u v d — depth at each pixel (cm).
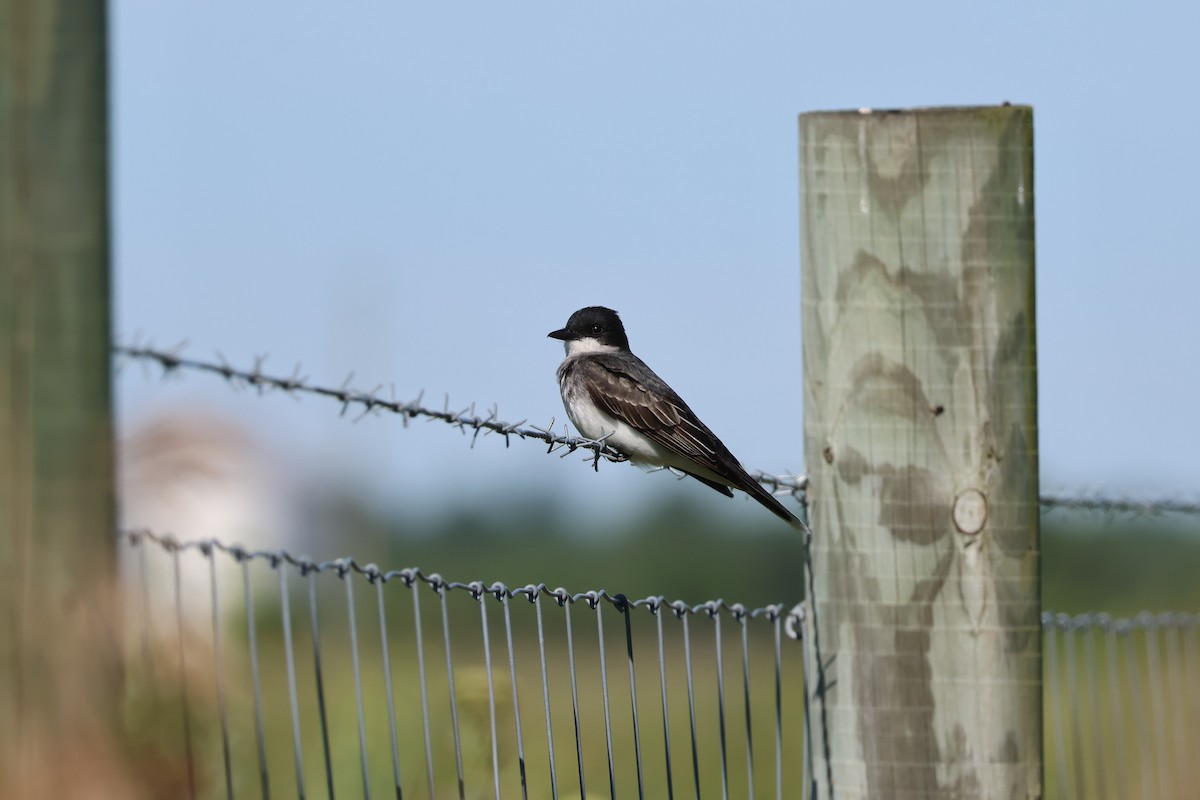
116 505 575
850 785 908
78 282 581
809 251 917
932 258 898
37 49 579
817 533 918
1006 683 899
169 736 561
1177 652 1296
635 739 833
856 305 904
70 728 557
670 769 838
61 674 560
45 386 574
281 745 1020
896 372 901
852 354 905
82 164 584
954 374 899
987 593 900
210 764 601
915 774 898
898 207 900
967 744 898
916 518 900
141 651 567
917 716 899
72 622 563
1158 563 2294
